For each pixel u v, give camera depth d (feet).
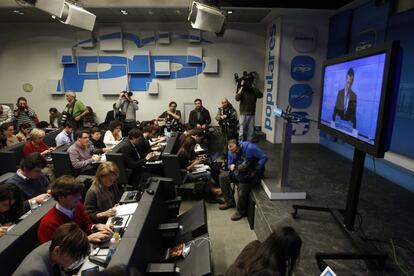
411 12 11.84
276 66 19.80
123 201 8.64
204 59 22.80
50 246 4.86
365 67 6.98
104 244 6.43
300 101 19.93
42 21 22.07
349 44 16.72
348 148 16.46
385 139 6.23
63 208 6.61
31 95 23.57
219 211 13.05
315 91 19.86
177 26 22.59
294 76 19.62
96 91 23.52
